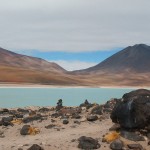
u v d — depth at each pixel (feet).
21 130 57.52
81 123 64.03
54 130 59.21
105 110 75.61
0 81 636.89
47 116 75.05
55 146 48.21
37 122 66.69
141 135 50.47
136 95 52.31
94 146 47.29
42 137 54.29
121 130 52.37
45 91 374.22
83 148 47.21
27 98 221.25
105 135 51.37
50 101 195.31
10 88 453.58
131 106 51.13
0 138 55.11
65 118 70.18
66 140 51.11
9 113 85.10
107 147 47.67
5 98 218.59
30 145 48.91
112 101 90.33
